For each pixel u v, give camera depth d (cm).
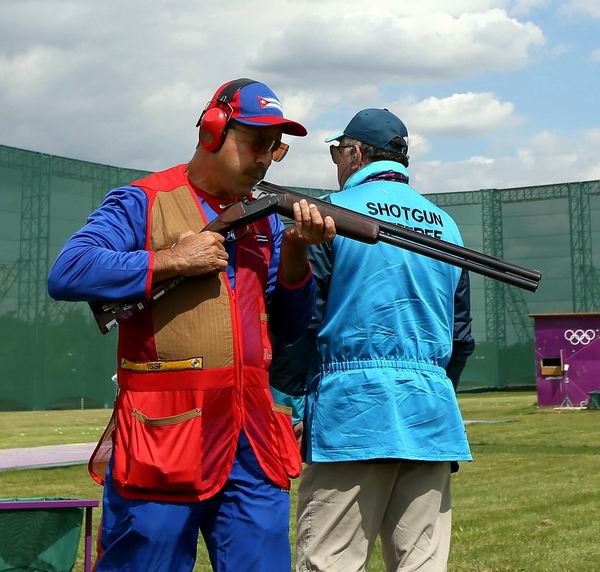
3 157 3872
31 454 1346
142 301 263
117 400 276
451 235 364
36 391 3884
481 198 5291
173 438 263
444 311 349
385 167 358
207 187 283
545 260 5153
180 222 277
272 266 292
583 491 926
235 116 276
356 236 286
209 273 269
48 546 399
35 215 3950
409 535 339
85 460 1230
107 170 4197
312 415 342
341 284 338
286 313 296
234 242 281
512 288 5150
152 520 261
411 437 332
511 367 5122
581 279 5066
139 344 270
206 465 265
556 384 2561
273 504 274
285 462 281
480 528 720
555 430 1758
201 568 573
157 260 261
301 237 282
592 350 2525
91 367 4066
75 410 3841
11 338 3831
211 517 274
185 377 266
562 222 5125
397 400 333
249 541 269
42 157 3988
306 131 279
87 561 406
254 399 275
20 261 3894
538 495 898
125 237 271
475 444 1469
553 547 649
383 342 336
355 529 337
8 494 912
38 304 3925
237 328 272
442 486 344
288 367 306
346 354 338
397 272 338
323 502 339
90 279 259
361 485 335
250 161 278
